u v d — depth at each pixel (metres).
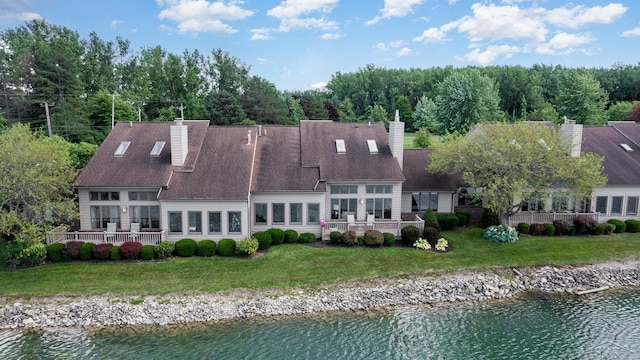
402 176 32.78
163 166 31.52
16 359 19.44
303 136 36.09
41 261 27.08
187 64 83.44
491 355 20.16
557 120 75.19
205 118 69.69
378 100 112.75
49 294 24.06
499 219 34.69
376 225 31.86
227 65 84.12
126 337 21.23
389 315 23.70
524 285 27.20
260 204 31.52
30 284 24.88
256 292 24.95
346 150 35.00
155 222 30.67
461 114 69.62
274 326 22.41
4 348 20.27
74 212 28.03
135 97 72.75
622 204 36.25
